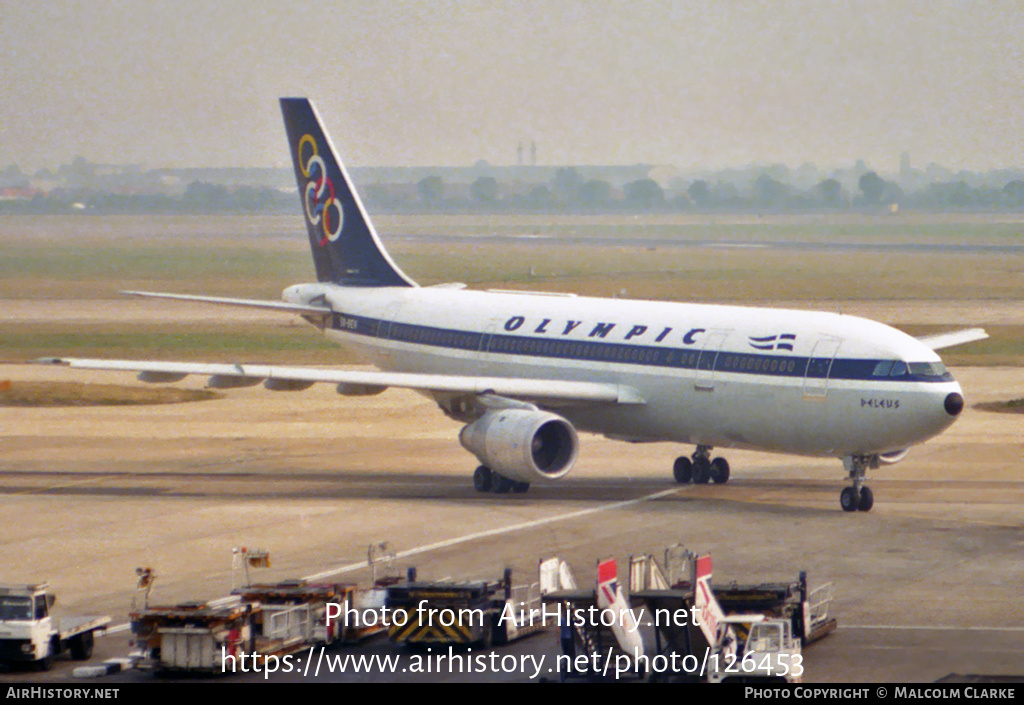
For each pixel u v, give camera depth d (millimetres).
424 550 115000
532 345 156000
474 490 146625
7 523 129000
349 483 151625
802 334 132500
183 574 107562
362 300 180875
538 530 122938
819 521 126000
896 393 124000
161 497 142750
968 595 97812
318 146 186500
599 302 157000
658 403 142750
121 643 89062
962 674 79062
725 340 137750
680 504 136375
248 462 166625
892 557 110250
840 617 92188
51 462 166375
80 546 118625
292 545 118062
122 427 197250
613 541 117375
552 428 141250
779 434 133375
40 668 83875
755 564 107625
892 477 151875
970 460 163125
